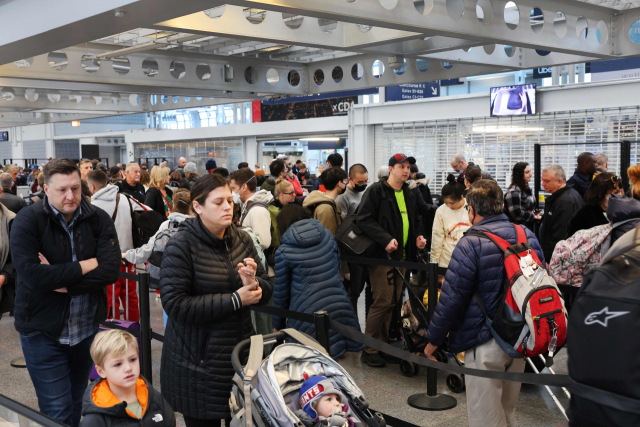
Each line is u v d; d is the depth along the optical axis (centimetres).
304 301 414
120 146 3647
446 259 527
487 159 1372
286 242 423
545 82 1811
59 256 305
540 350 288
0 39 538
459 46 642
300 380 264
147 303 414
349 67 934
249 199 519
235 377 259
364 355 535
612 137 1154
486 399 313
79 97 1305
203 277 279
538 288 287
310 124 2305
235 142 2617
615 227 377
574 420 178
